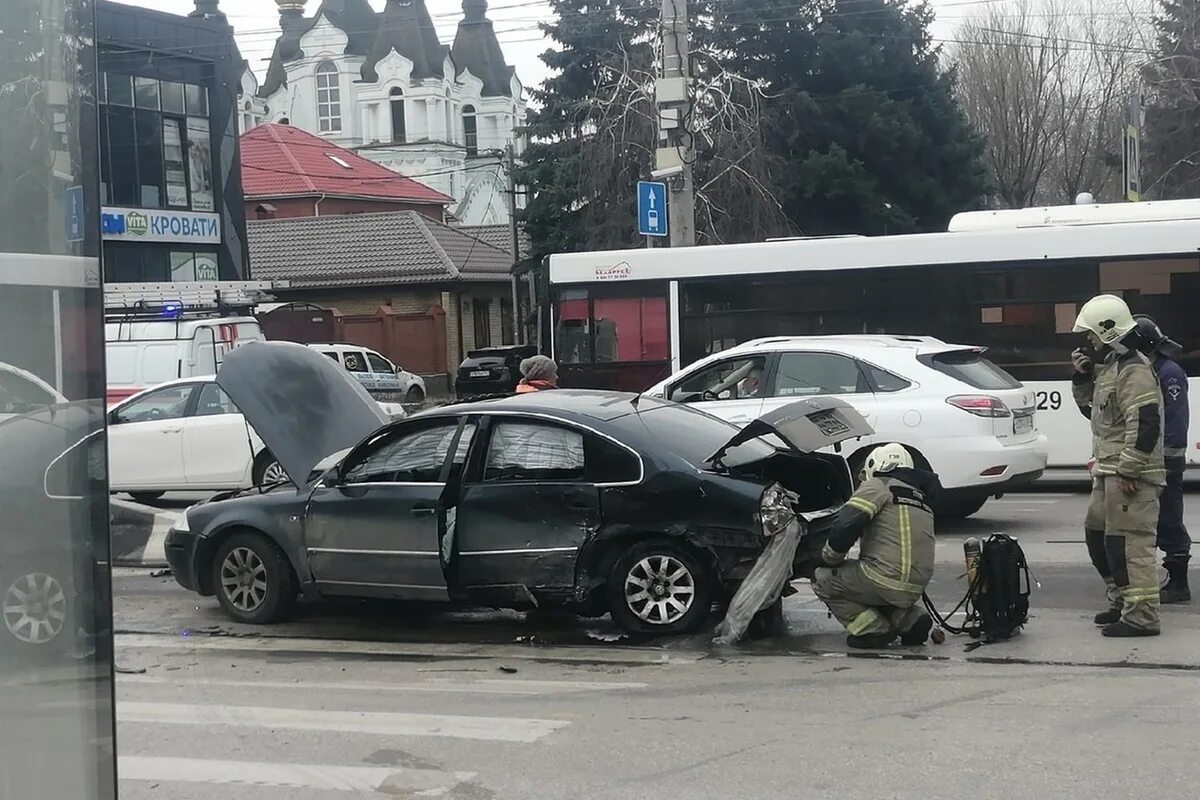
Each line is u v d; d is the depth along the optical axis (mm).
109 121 29531
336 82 83562
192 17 32688
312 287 40281
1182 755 5008
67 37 2285
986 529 11359
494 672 6824
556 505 7414
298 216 49531
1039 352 13945
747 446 7781
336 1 85750
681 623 7340
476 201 77625
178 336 18250
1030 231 13969
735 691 6223
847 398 11102
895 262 14453
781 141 30844
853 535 6840
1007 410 10891
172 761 5348
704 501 7191
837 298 14688
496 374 30906
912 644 7109
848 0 32625
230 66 33000
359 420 8859
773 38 31344
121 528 11148
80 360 2289
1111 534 7027
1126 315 6957
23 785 2254
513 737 5559
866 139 31016
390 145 80000
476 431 7691
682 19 18078
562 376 15711
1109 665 6488
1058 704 5793
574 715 5891
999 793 4637
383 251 40844
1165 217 14008
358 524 7785
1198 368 13367
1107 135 47062
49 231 2266
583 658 7070
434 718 5906
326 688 6566
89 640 2316
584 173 29328
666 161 18125
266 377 8695
